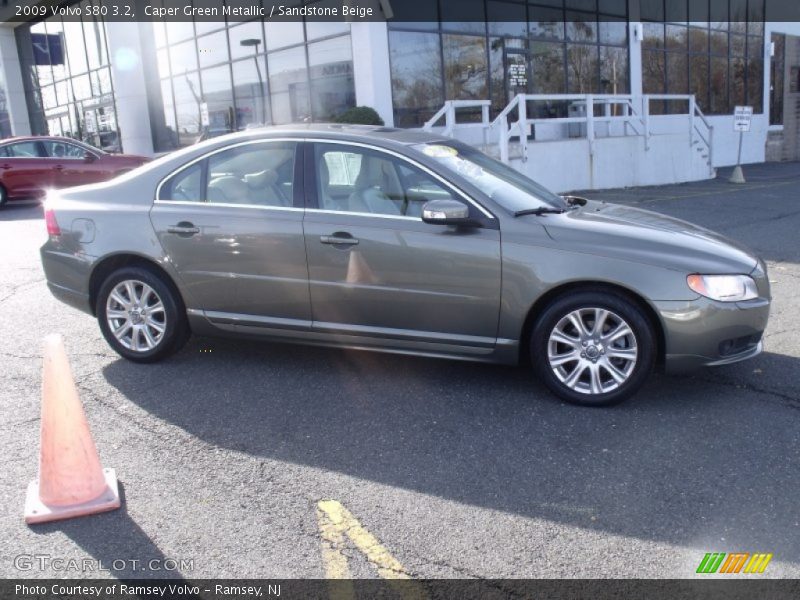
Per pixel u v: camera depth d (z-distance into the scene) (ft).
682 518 10.61
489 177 15.98
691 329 13.87
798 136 97.71
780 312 20.84
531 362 14.99
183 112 71.41
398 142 15.84
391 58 52.60
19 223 42.01
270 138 16.58
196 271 16.65
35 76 92.17
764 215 39.06
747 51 88.94
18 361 18.07
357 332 15.80
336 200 15.79
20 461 12.77
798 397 14.85
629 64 72.23
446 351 15.35
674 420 13.89
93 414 14.74
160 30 71.20
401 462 12.53
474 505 11.10
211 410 14.87
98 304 17.56
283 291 16.07
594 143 53.36
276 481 11.96
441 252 14.82
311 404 15.10
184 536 10.44
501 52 60.03
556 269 14.25
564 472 12.04
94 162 53.26
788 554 9.72
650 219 16.07
